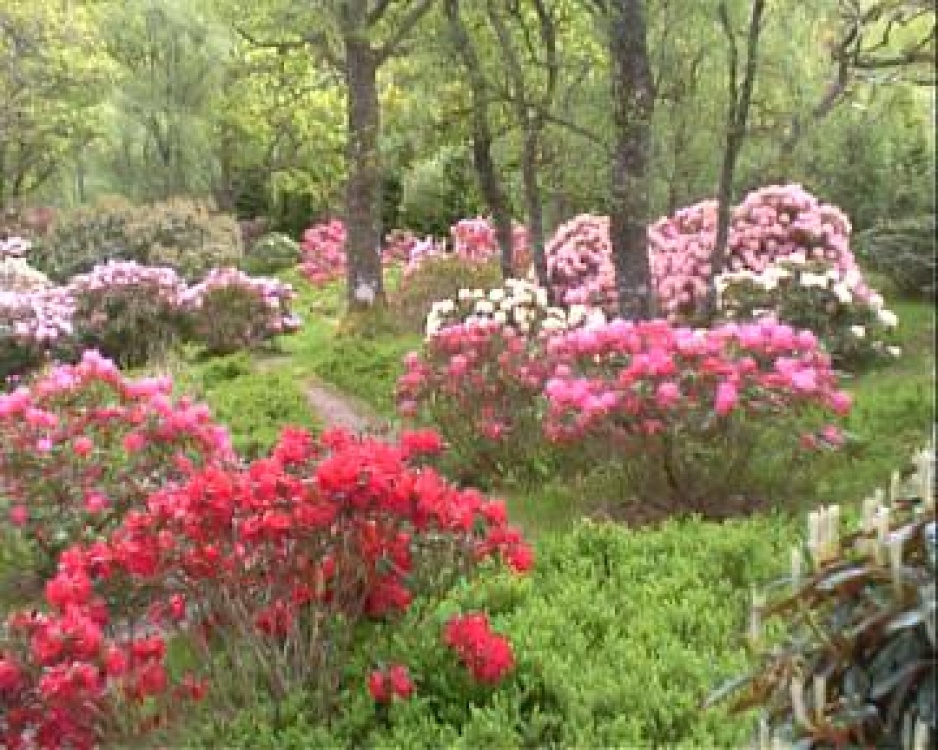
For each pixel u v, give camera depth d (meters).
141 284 15.58
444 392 8.56
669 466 7.12
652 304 10.66
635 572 5.60
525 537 7.22
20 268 16.70
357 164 16.12
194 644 4.84
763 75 14.13
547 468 8.37
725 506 7.20
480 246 19.19
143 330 15.63
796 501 7.20
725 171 12.35
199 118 25.39
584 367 7.68
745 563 5.59
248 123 25.98
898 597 2.01
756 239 14.30
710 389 6.82
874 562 2.08
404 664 4.54
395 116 16.86
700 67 14.71
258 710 4.38
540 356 8.46
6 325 14.37
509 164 14.68
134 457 6.58
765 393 6.74
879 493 2.20
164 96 24.75
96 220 21.25
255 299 15.99
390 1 15.01
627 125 10.41
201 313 15.83
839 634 2.12
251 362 14.68
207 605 4.71
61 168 25.16
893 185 18.25
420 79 13.52
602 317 10.37
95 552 4.45
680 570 5.54
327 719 4.39
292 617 4.53
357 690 4.52
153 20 24.09
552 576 5.54
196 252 21.12
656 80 13.93
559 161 13.56
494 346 8.52
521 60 13.73
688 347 6.87
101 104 22.84
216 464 6.35
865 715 2.04
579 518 7.45
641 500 7.39
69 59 19.20
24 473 6.48
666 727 4.04
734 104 12.01
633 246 10.54
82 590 4.29
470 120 13.80
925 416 8.98
